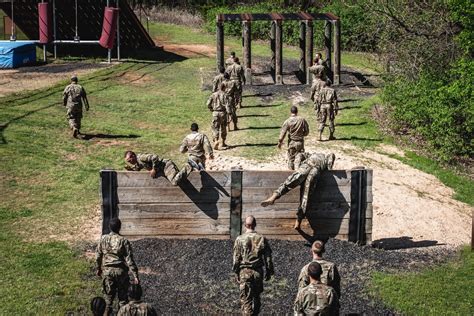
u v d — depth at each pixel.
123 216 14.59
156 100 27.89
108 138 22.31
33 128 22.53
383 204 18.14
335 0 48.94
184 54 39.25
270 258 11.45
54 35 35.78
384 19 28.81
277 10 49.47
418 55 27.78
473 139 23.50
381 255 14.66
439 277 13.77
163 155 20.77
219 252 14.24
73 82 21.88
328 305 9.95
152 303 12.27
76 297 12.41
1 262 13.66
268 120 25.19
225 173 14.63
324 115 22.75
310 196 14.70
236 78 26.23
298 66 36.50
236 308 12.26
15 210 16.34
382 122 25.95
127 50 39.75
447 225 17.38
